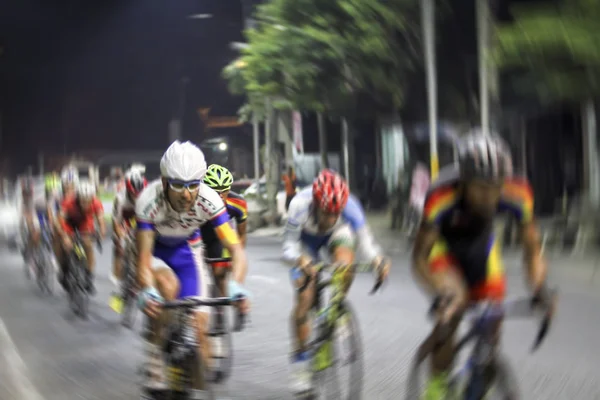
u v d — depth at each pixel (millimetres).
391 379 5969
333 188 5293
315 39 19094
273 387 5918
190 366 4562
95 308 9930
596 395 5461
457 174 4078
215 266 6344
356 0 17938
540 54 13945
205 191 4922
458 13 18953
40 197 11617
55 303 10477
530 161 21391
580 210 15656
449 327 3994
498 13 18000
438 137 21703
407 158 25516
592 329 7902
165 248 5082
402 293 10516
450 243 4293
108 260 15805
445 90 20453
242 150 38250
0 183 53562
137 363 6852
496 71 16312
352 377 5082
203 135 45969
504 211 4191
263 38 20844
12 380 6238
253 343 7582
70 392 5867
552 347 7039
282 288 11406
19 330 8477
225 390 5812
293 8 19500
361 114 24250
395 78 19266
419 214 17812
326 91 21109
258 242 19656
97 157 55406
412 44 18922
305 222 5531
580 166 20141
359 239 5508
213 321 5746
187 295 5020
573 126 20469
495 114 19078
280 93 22250
